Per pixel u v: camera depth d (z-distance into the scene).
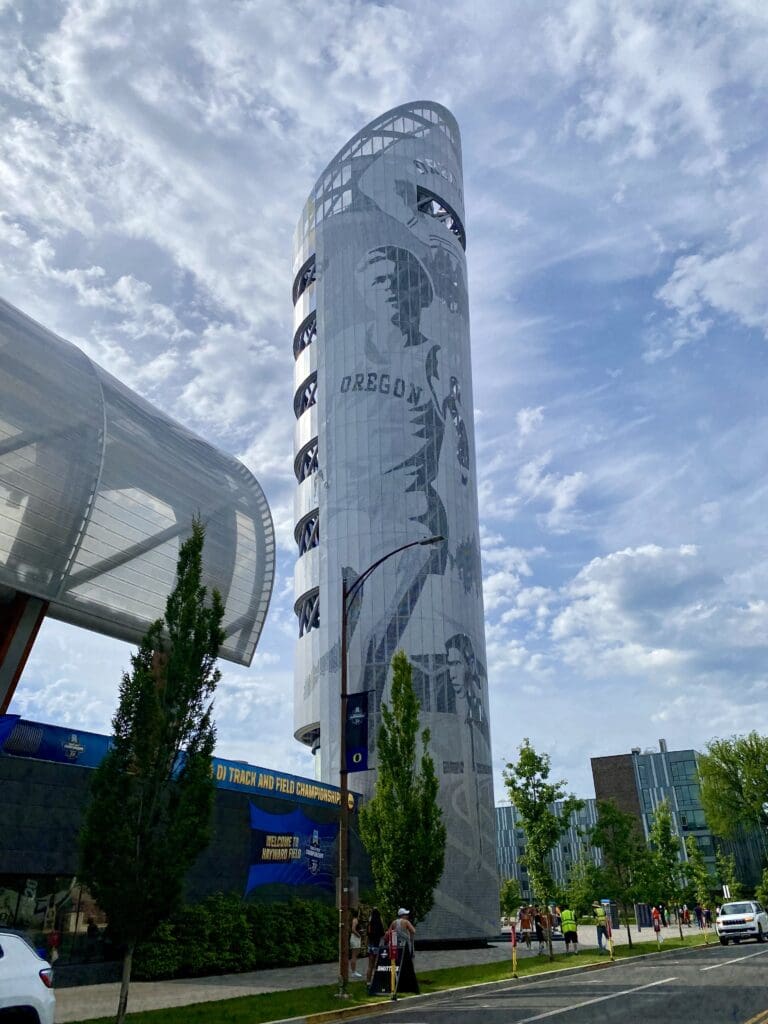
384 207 67.38
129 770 15.61
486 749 55.97
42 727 24.92
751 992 16.55
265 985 22.20
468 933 50.12
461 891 50.81
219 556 38.69
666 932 65.06
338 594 57.84
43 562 30.78
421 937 49.03
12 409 30.28
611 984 20.64
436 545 58.41
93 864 14.80
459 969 28.19
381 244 66.06
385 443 60.31
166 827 15.45
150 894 14.61
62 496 31.27
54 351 33.91
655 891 41.25
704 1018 12.90
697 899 80.00
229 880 30.31
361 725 21.47
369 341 63.28
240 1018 15.19
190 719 16.09
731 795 73.88
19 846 22.06
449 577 58.09
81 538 31.83
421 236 67.06
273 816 33.84
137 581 34.66
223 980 23.77
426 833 25.03
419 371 62.62
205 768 15.81
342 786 21.27
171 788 15.69
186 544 17.69
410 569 57.09
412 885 24.36
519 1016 14.62
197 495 38.47
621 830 42.72
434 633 55.88
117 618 33.91
